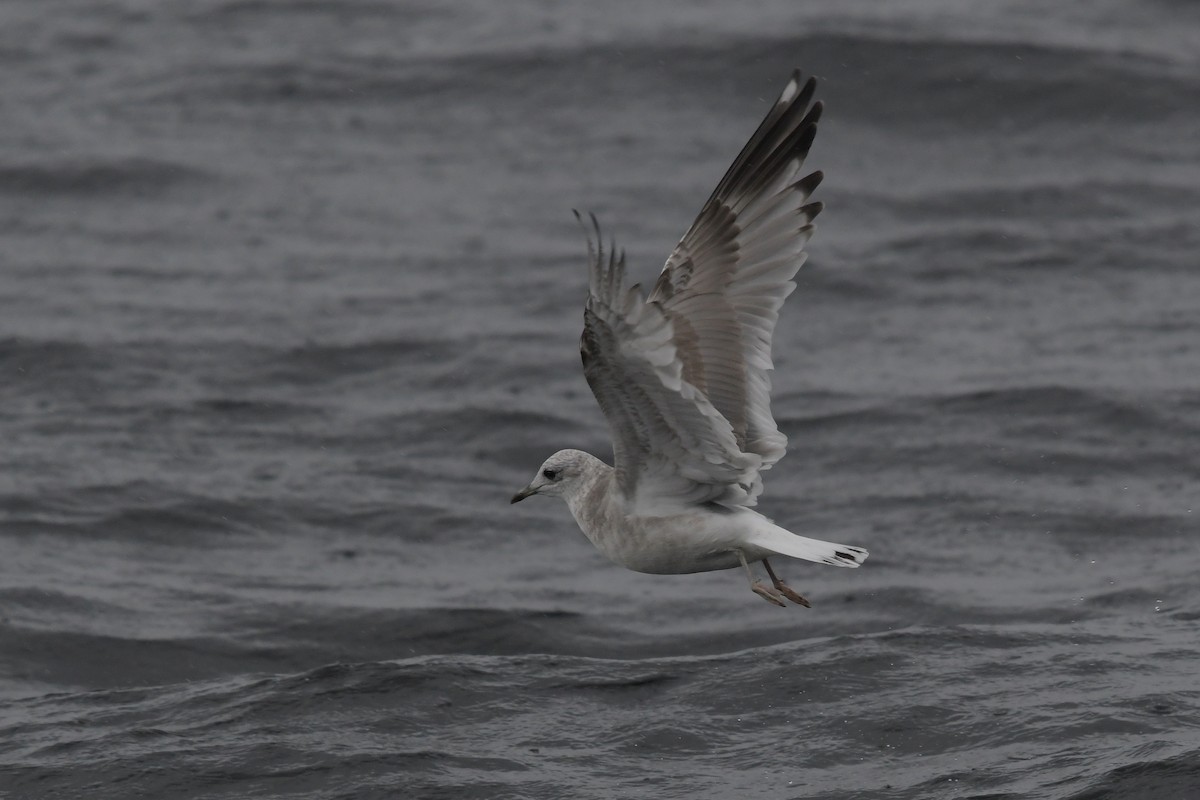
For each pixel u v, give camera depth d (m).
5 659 13.04
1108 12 32.09
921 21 30.70
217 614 14.04
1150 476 16.88
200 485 17.06
